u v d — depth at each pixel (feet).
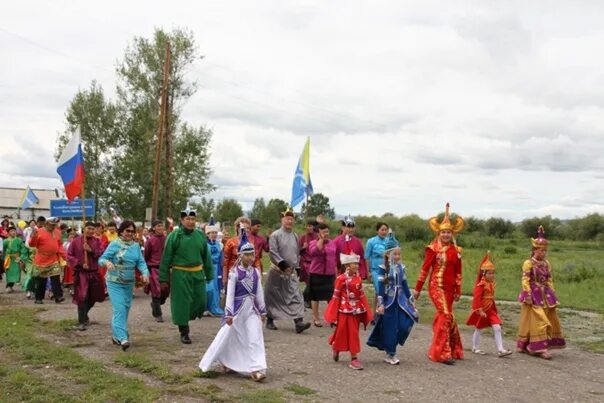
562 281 76.79
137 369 26.68
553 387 26.40
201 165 146.61
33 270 49.01
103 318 40.63
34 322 38.24
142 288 57.26
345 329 28.63
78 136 40.88
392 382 26.11
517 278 77.92
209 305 43.04
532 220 263.29
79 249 36.35
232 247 40.14
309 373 27.20
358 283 28.91
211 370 26.61
